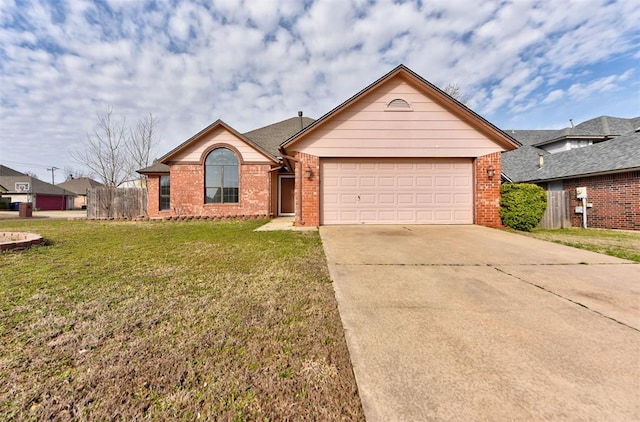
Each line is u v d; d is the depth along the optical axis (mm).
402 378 1800
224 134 13711
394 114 9125
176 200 13562
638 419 1485
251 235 7707
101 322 2553
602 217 10578
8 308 2850
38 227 10648
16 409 1565
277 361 1990
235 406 1592
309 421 1492
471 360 1992
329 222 9430
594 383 1754
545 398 1628
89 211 14508
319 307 2902
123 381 1779
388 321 2598
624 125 17500
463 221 9398
